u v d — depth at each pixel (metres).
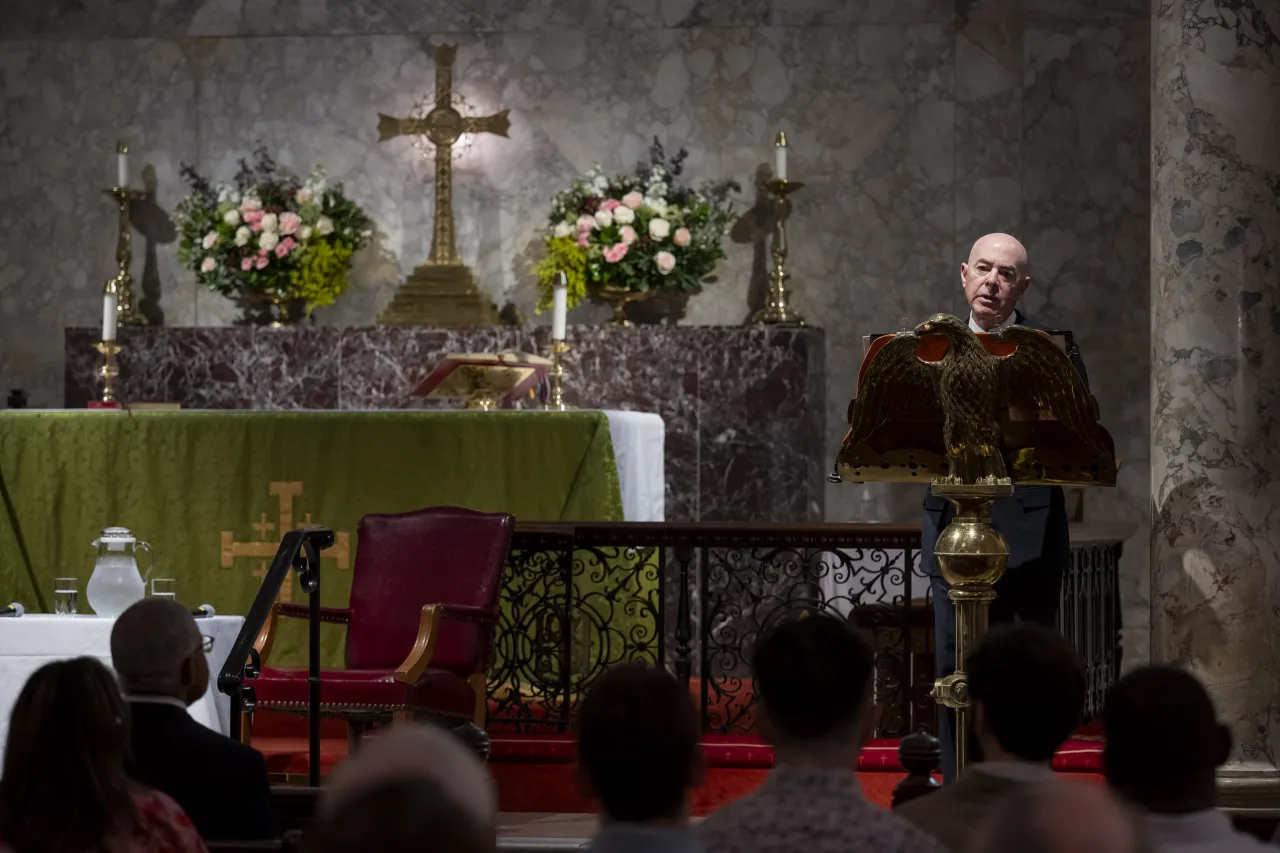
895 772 14.02
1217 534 12.13
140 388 23.42
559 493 16.83
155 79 24.92
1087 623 16.25
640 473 18.56
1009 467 10.55
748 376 22.55
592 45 24.58
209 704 12.37
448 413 16.91
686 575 15.20
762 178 24.33
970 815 6.04
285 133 24.83
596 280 22.92
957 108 24.03
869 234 24.14
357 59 24.83
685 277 23.06
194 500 16.89
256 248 23.42
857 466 10.95
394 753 4.12
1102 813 3.76
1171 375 12.38
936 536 11.22
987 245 11.55
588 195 23.27
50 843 5.87
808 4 24.30
